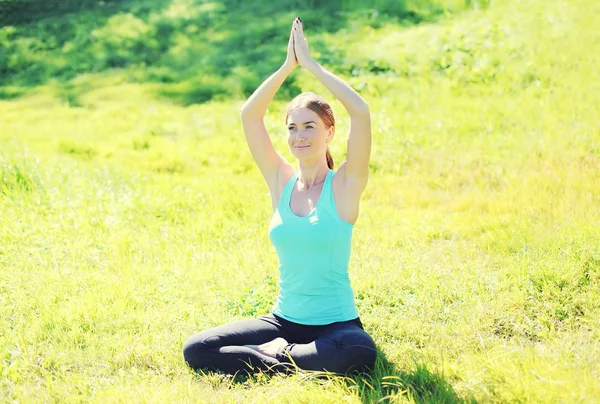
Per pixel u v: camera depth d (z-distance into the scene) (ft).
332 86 15.46
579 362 14.87
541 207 25.67
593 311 17.75
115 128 43.06
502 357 15.29
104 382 15.69
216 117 44.16
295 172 17.07
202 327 18.29
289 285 16.05
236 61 53.16
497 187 30.66
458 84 45.85
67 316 18.89
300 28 16.28
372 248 23.45
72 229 25.58
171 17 61.87
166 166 36.86
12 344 17.53
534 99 41.93
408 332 17.52
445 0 57.82
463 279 20.34
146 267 22.61
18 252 23.44
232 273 21.95
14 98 50.83
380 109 42.75
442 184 32.22
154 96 48.93
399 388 14.17
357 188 15.56
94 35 59.62
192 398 14.56
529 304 18.37
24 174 29.50
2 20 62.64
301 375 14.76
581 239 21.15
